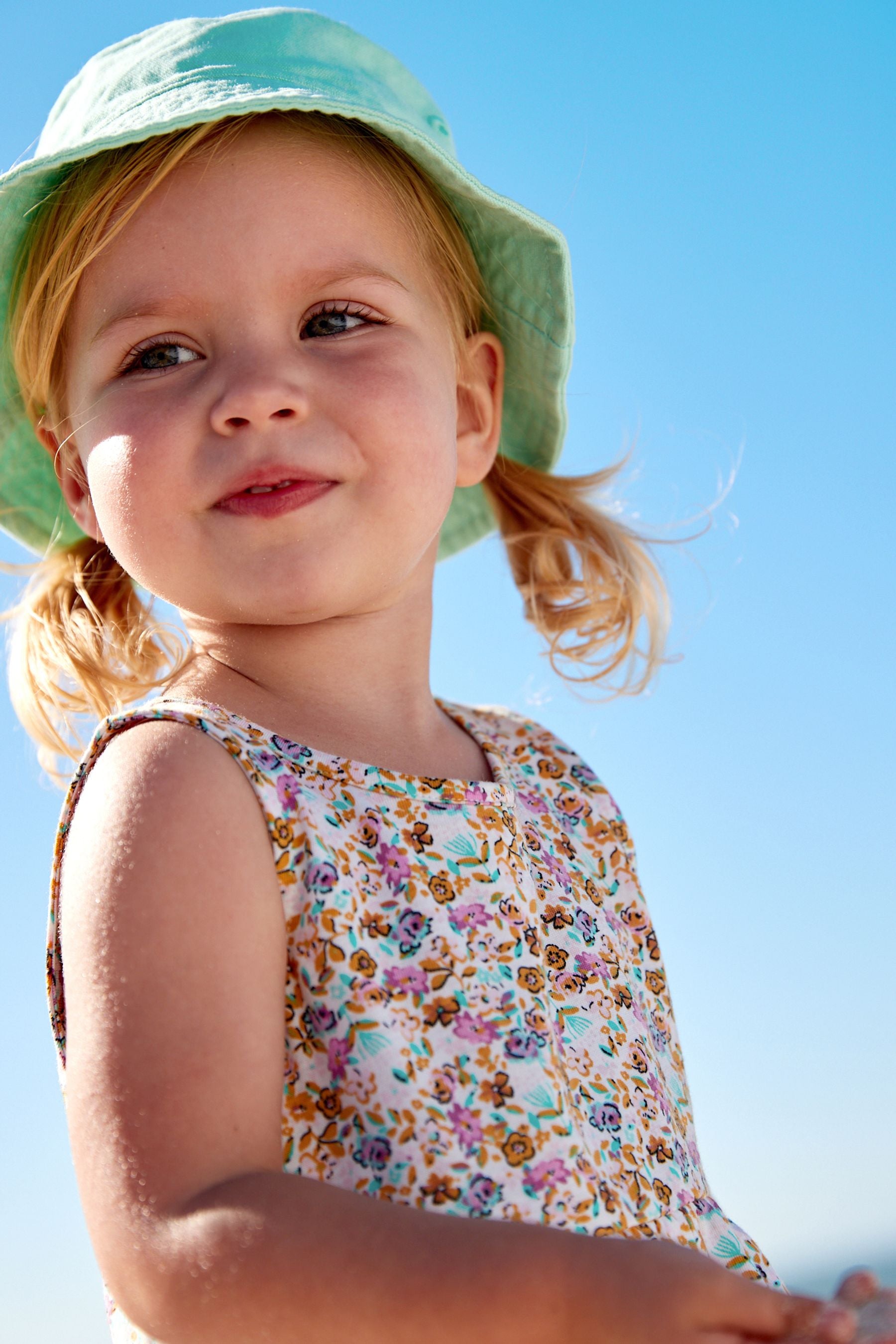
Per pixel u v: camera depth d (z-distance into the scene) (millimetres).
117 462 1666
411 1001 1460
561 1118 1438
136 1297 1168
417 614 1840
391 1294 1110
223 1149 1221
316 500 1638
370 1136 1370
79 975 1310
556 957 1668
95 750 1477
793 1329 1032
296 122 1801
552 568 2506
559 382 2289
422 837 1572
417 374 1766
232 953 1322
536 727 2145
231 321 1694
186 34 1921
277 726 1648
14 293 1979
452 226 2064
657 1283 1079
